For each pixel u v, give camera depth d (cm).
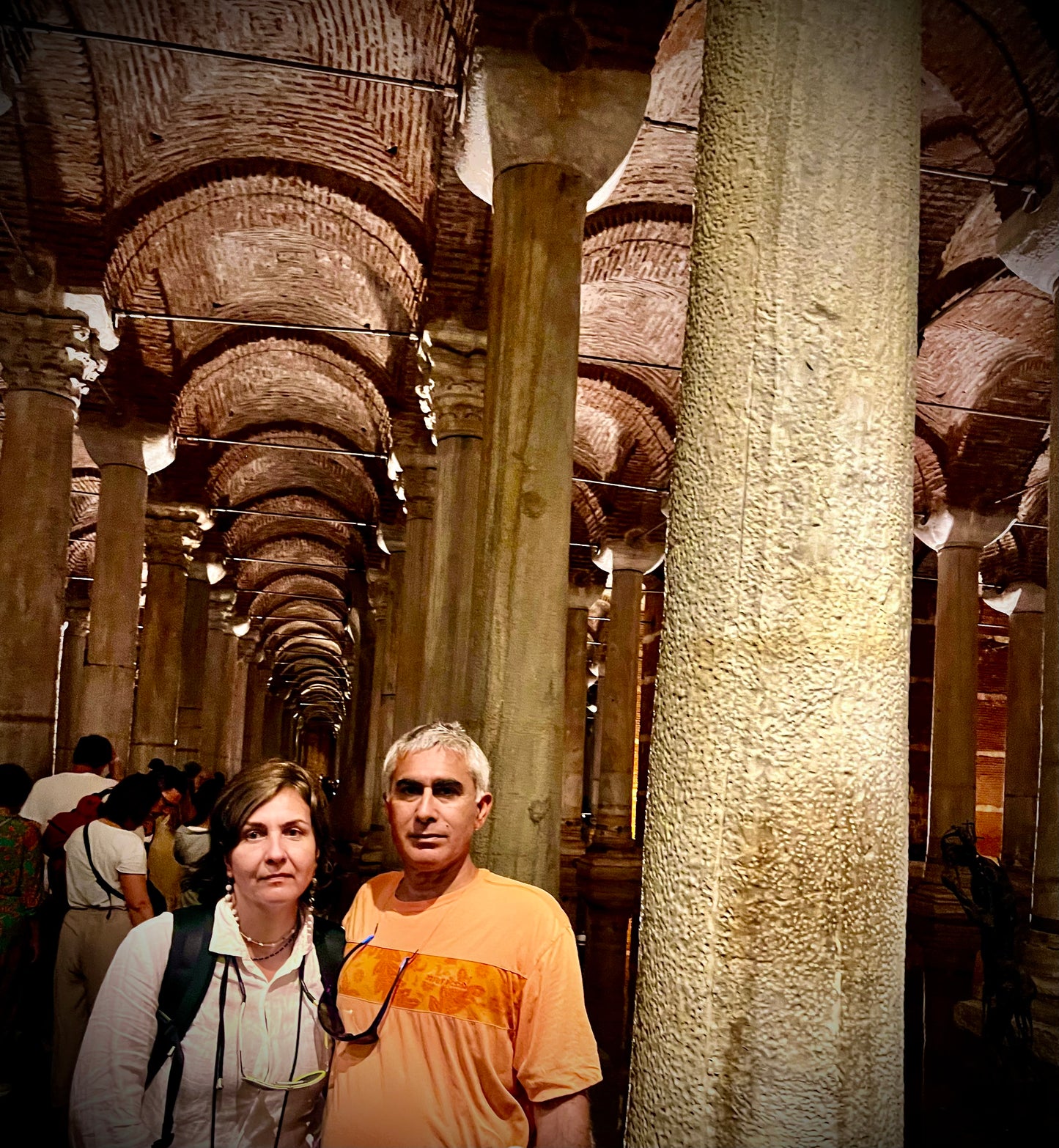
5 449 748
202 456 1348
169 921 176
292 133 832
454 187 748
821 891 156
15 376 755
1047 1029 549
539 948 184
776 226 170
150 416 1055
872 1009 158
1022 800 1407
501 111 475
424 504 1114
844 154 172
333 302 1155
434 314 774
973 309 1061
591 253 932
